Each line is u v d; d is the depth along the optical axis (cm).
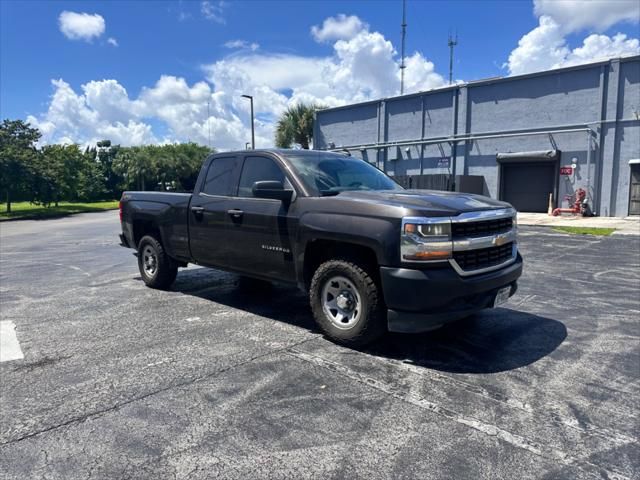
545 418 296
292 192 460
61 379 360
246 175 527
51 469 246
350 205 409
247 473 241
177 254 624
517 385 345
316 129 3005
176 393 334
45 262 973
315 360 395
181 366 383
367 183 513
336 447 265
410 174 2544
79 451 262
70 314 545
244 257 515
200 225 570
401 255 368
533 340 443
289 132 3341
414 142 2480
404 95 2509
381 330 406
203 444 269
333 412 305
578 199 1917
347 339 416
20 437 277
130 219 697
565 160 1995
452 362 390
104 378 361
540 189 2111
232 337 456
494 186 2225
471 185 2181
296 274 461
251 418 297
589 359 395
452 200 410
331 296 436
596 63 1872
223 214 534
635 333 463
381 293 398
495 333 464
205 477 238
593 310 547
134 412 307
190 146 6588
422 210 370
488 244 402
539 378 357
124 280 755
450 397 326
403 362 390
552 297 610
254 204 500
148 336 461
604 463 249
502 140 2181
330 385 346
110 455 259
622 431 281
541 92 2039
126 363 391
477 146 2269
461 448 263
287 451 261
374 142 2686
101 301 608
